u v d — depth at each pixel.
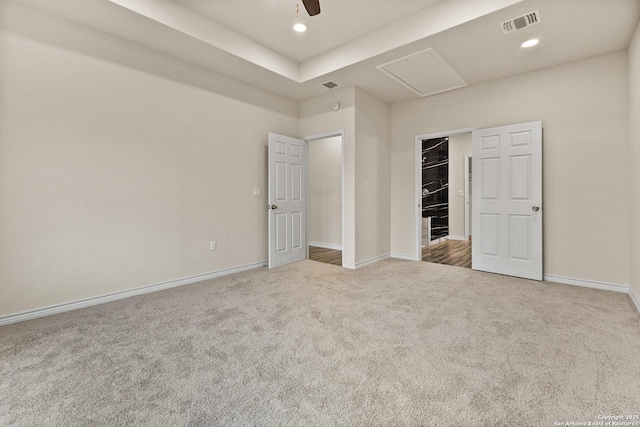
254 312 2.57
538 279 3.50
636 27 2.62
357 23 3.07
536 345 1.98
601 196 3.18
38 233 2.49
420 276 3.74
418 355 1.87
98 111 2.79
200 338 2.10
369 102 4.41
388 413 1.37
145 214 3.12
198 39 2.92
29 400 1.46
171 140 3.31
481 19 2.56
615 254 3.12
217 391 1.53
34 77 2.45
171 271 3.33
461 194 6.93
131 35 2.86
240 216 4.02
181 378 1.64
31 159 2.45
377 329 2.23
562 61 3.33
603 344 1.98
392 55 3.20
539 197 3.46
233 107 3.90
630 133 2.90
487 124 3.92
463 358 1.83
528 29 2.71
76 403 1.44
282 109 4.55
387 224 4.89
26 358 1.84
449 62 3.37
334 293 3.08
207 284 3.43
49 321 2.40
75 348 1.96
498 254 3.80
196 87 3.51
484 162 3.88
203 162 3.60
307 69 3.88
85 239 2.73
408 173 4.74
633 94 2.75
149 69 3.12
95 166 2.78
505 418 1.34
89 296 2.75
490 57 3.24
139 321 2.39
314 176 6.26
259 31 3.23
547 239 3.50
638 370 1.68
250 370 1.71
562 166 3.39
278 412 1.38
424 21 2.84
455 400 1.46
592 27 2.66
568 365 1.74
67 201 2.63
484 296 2.96
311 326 2.29
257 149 4.22
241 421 1.32
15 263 2.39
